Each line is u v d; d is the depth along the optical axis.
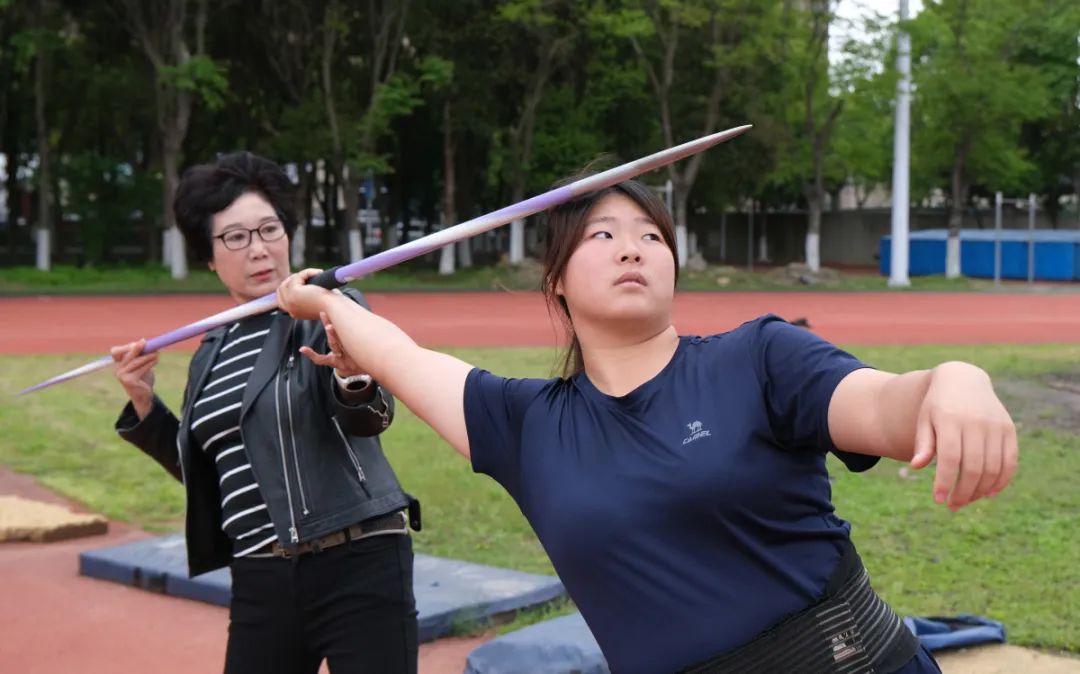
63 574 6.55
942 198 60.75
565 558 1.85
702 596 1.77
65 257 44.81
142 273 34.31
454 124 36.50
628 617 1.81
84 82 36.44
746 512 1.77
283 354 3.07
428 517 7.53
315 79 37.09
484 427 2.01
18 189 43.31
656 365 1.93
